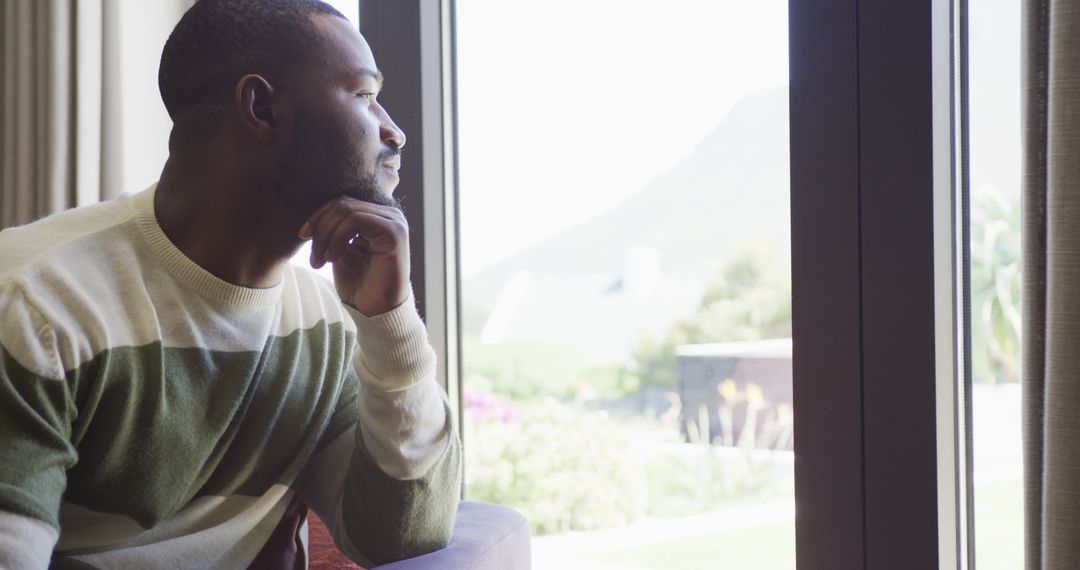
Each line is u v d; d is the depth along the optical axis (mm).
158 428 893
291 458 1049
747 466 2219
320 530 1378
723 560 2076
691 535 2199
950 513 1264
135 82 1933
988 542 1335
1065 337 1009
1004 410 1336
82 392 843
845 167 1312
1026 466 1078
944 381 1256
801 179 1358
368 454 1032
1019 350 1334
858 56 1300
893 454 1273
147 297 906
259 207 943
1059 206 1015
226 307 948
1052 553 1012
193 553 972
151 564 944
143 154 1948
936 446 1240
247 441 991
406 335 998
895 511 1273
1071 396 1004
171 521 958
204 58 933
